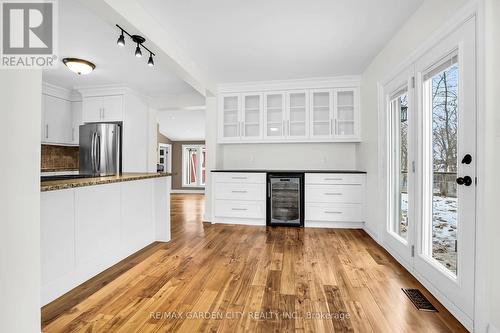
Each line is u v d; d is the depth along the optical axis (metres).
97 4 1.77
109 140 4.14
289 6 2.17
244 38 2.74
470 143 1.52
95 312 1.67
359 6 2.17
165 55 2.64
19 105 1.17
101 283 2.08
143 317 1.61
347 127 4.14
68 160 5.23
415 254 2.18
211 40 2.78
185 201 6.74
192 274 2.24
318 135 4.11
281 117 4.38
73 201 2.03
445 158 1.83
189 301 1.80
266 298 1.84
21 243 1.18
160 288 1.99
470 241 1.51
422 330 1.49
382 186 2.99
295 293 1.91
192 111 6.68
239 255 2.71
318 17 2.34
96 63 3.45
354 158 4.37
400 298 1.84
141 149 4.95
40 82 1.25
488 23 1.38
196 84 3.65
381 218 3.01
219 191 4.16
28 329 1.21
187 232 3.63
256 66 3.54
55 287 1.85
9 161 1.13
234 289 1.97
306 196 3.90
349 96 4.14
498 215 1.34
